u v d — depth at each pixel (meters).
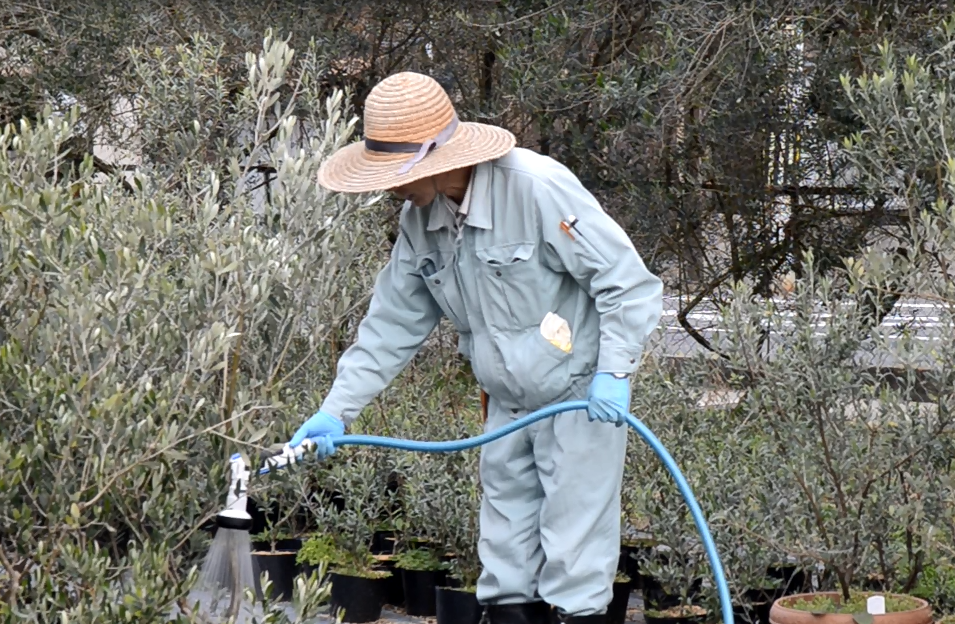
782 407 4.70
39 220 3.56
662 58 7.71
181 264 4.34
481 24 8.59
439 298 4.21
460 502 5.48
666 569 4.93
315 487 6.87
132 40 8.98
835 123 8.13
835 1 7.76
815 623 4.30
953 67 5.59
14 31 9.54
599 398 3.87
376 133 3.92
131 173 6.06
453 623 5.36
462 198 4.04
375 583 5.72
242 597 3.48
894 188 6.13
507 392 4.16
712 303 9.15
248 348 4.12
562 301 4.10
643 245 8.65
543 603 4.34
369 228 6.12
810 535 4.73
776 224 8.92
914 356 4.59
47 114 4.16
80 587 3.18
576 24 8.02
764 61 7.93
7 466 3.12
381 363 4.29
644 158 8.40
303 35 8.80
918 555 4.79
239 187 5.30
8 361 3.29
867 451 4.64
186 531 3.49
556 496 4.11
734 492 4.90
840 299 5.10
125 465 3.21
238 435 3.38
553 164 4.02
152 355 3.54
